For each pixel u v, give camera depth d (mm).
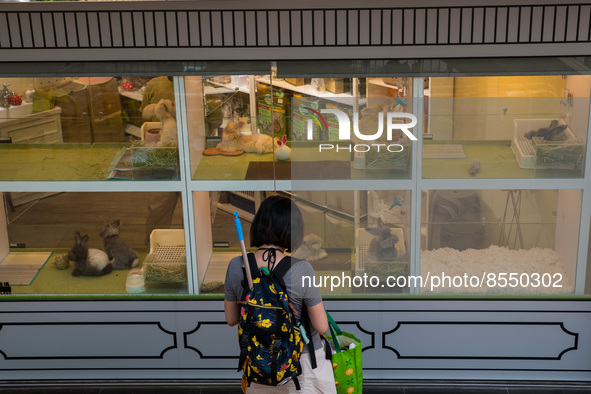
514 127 3414
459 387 3723
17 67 3287
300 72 3262
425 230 3594
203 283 3805
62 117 3576
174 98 3475
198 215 3768
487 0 3082
